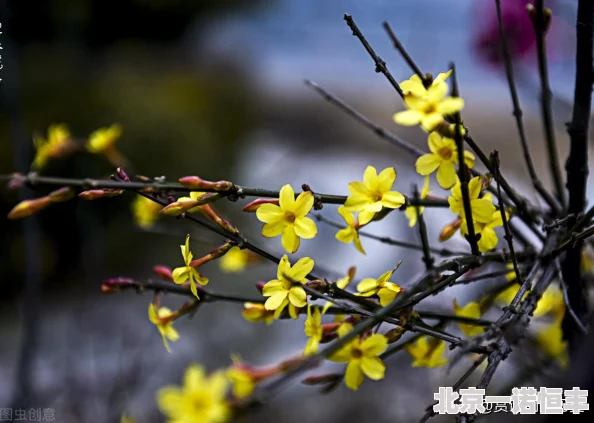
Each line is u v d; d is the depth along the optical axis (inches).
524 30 41.6
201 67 103.2
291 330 56.8
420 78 24.0
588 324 26.2
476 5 44.1
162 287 25.6
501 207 24.0
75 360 46.1
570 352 26.2
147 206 29.5
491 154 23.9
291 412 46.6
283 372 25.2
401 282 48.0
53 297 62.5
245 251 29.4
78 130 71.6
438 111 22.8
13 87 34.3
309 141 104.6
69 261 66.4
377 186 24.4
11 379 50.7
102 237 56.3
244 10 130.0
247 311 25.1
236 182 82.9
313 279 24.3
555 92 32.7
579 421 23.8
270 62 135.7
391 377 46.9
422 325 24.0
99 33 100.5
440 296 31.9
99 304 54.2
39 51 82.2
